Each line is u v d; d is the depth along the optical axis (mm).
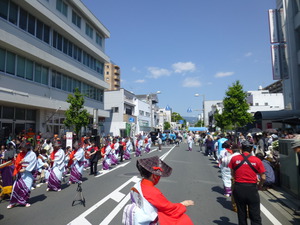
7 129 16281
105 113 30016
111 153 14789
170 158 17984
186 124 122125
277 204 6516
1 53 15242
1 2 15250
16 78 16266
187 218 2436
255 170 4117
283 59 21688
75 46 24609
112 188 8484
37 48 17516
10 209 6324
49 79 20031
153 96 72000
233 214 5723
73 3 23250
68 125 17734
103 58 29688
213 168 13133
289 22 20953
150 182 2508
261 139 11758
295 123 14445
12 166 7793
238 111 29516
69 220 5371
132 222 2350
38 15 18297
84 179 10328
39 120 19312
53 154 8688
